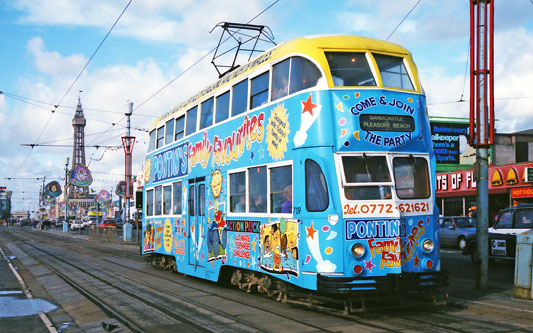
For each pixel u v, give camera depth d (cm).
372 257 858
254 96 1110
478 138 1179
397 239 870
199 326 820
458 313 909
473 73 1196
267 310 954
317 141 891
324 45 934
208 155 1328
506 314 881
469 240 1747
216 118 1298
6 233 6719
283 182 980
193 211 1415
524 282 1021
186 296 1142
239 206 1146
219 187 1249
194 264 1388
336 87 896
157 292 1211
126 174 3266
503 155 3462
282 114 986
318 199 883
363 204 864
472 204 3086
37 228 9856
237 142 1168
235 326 819
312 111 905
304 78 934
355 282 840
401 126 912
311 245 885
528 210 1595
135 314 943
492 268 1659
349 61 930
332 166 872
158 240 1711
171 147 1633
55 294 1257
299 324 825
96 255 2559
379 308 869
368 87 906
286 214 961
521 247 1035
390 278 857
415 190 911
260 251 1048
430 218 915
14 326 880
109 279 1486
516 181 2684
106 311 987
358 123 885
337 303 909
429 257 905
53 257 2438
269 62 1046
